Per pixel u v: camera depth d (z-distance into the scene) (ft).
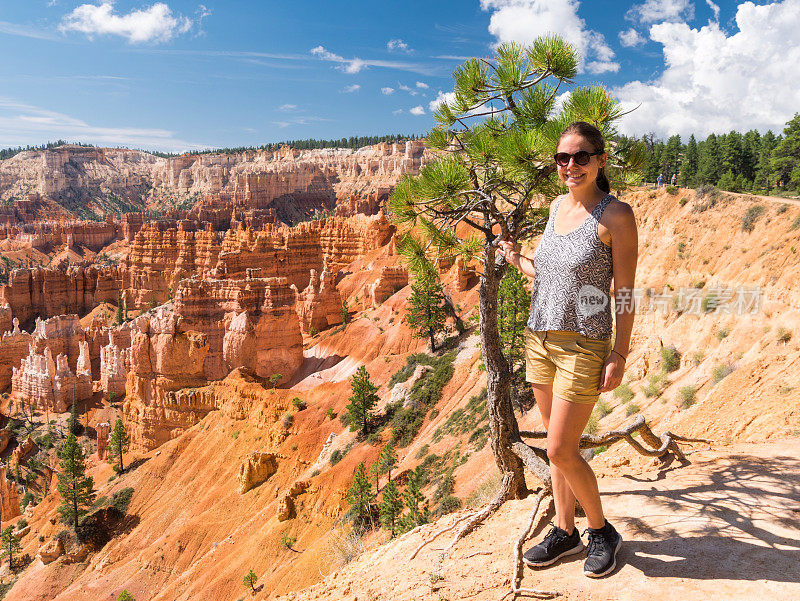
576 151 12.41
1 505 285.64
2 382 368.48
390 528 132.16
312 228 513.86
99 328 384.27
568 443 12.85
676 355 91.04
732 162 327.67
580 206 13.06
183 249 576.61
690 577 12.34
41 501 271.28
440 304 250.98
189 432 255.70
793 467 18.04
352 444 196.54
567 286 12.61
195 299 284.00
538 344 13.85
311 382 281.74
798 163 253.44
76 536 214.90
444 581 15.08
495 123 25.53
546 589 13.14
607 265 12.34
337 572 21.47
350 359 297.12
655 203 140.36
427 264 25.54
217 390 261.24
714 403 47.32
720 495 16.39
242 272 474.49
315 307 380.17
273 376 282.97
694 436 37.35
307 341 360.07
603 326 12.42
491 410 20.56
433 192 22.85
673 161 356.18
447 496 126.00
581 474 13.00
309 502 172.65
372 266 429.38
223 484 220.64
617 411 91.45
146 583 183.93
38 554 216.13
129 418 276.82
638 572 12.92
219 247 571.28
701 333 89.76
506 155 21.08
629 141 24.27
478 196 23.47
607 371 11.98
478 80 24.31
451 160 23.48
